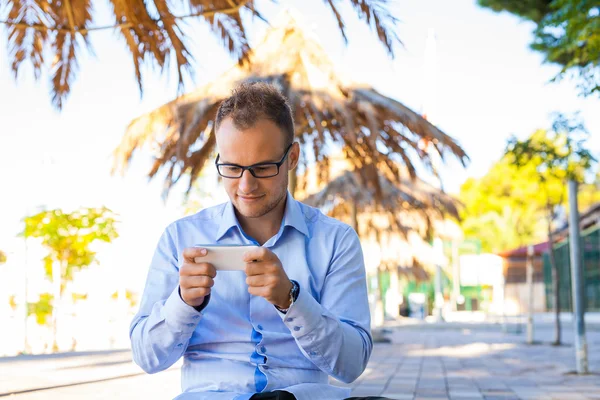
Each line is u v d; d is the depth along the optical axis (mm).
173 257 2166
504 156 13055
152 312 2016
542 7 11406
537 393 7531
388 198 13344
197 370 2086
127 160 7586
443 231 20766
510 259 37344
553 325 25688
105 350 11688
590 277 30844
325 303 2133
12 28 4172
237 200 1987
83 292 13727
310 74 6988
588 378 9008
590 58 6969
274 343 2066
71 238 12492
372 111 6875
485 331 23234
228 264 1846
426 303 37969
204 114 6801
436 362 11383
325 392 2037
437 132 7211
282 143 1962
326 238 2184
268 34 7340
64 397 6262
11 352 11602
